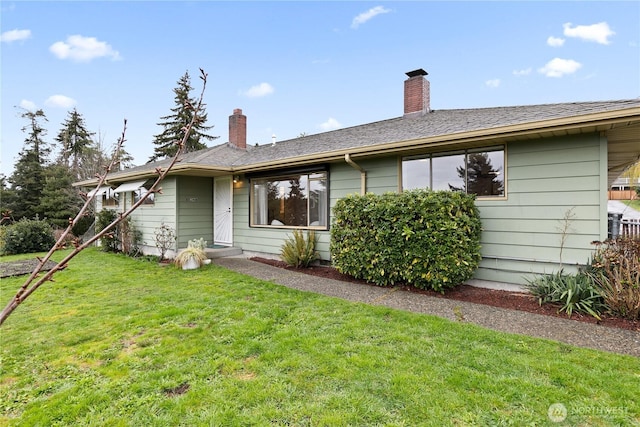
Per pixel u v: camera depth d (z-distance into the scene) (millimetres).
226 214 12086
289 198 10125
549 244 6035
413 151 7406
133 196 13688
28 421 2727
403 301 5797
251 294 6312
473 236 6137
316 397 2971
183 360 3713
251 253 11180
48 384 3271
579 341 4055
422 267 6227
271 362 3617
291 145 12336
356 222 7125
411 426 2588
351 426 2598
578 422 2609
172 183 11633
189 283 7312
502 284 6531
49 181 23016
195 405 2887
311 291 6535
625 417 2648
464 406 2811
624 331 4336
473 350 3811
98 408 2877
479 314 5066
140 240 13109
